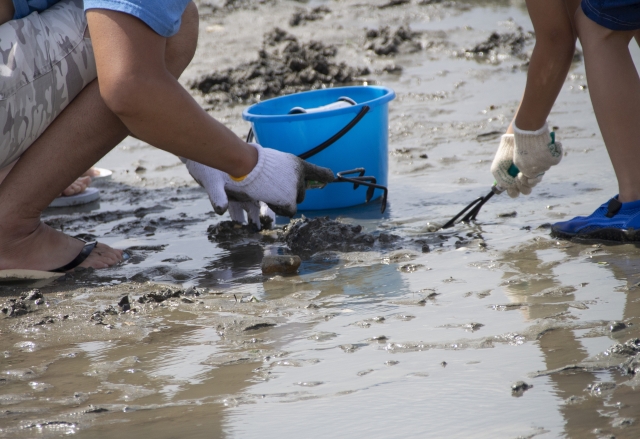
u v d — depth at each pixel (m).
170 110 8.41
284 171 9.53
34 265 9.57
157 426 5.71
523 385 5.80
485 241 9.70
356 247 9.95
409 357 6.57
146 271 9.64
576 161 12.75
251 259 9.88
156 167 15.25
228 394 6.16
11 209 9.27
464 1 30.52
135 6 8.05
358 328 7.32
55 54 8.96
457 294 7.99
